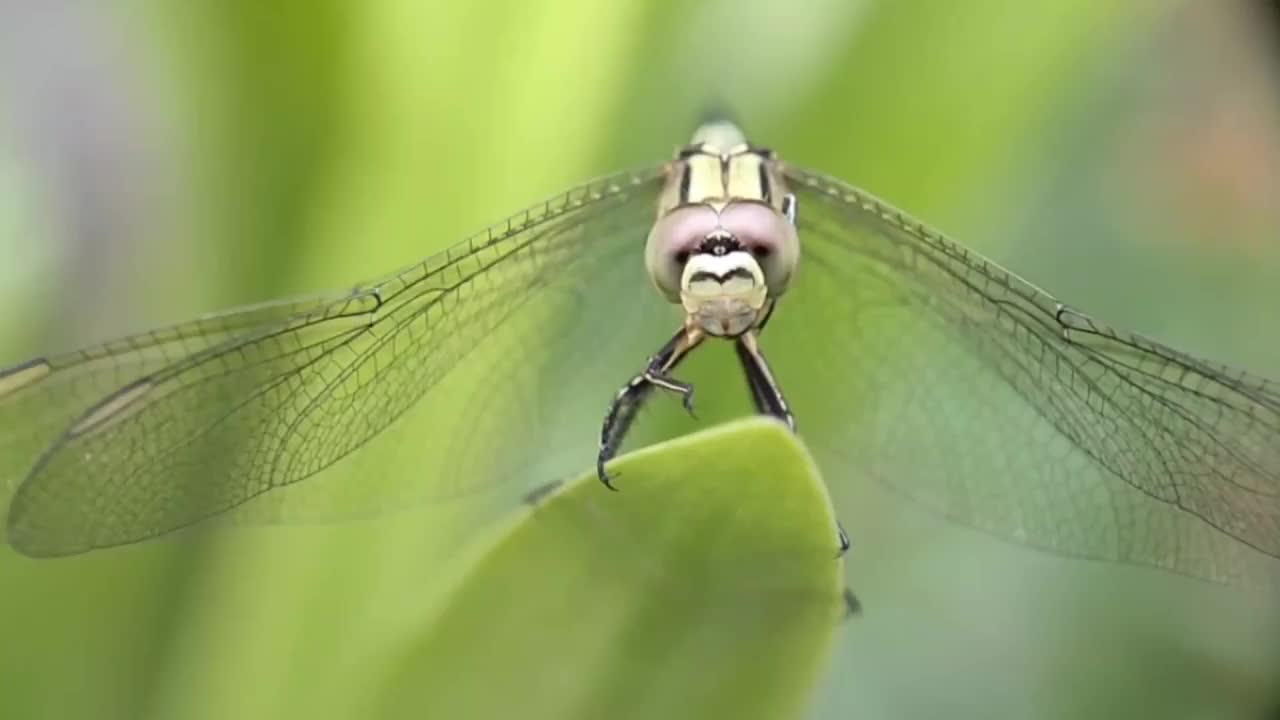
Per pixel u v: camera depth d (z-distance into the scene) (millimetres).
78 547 149
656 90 150
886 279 169
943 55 150
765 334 171
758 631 143
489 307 164
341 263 147
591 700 142
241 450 155
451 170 147
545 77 147
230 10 146
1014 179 155
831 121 151
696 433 140
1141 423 164
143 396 152
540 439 167
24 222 151
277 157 147
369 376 160
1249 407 161
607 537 142
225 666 145
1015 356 168
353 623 146
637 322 170
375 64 146
